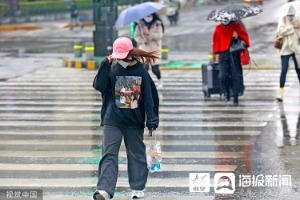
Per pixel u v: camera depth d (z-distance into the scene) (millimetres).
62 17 108250
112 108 15883
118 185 17672
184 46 62375
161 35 34125
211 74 32062
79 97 33062
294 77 39312
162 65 46281
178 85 37031
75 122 26484
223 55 29109
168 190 17156
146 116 16484
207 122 26141
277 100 30875
